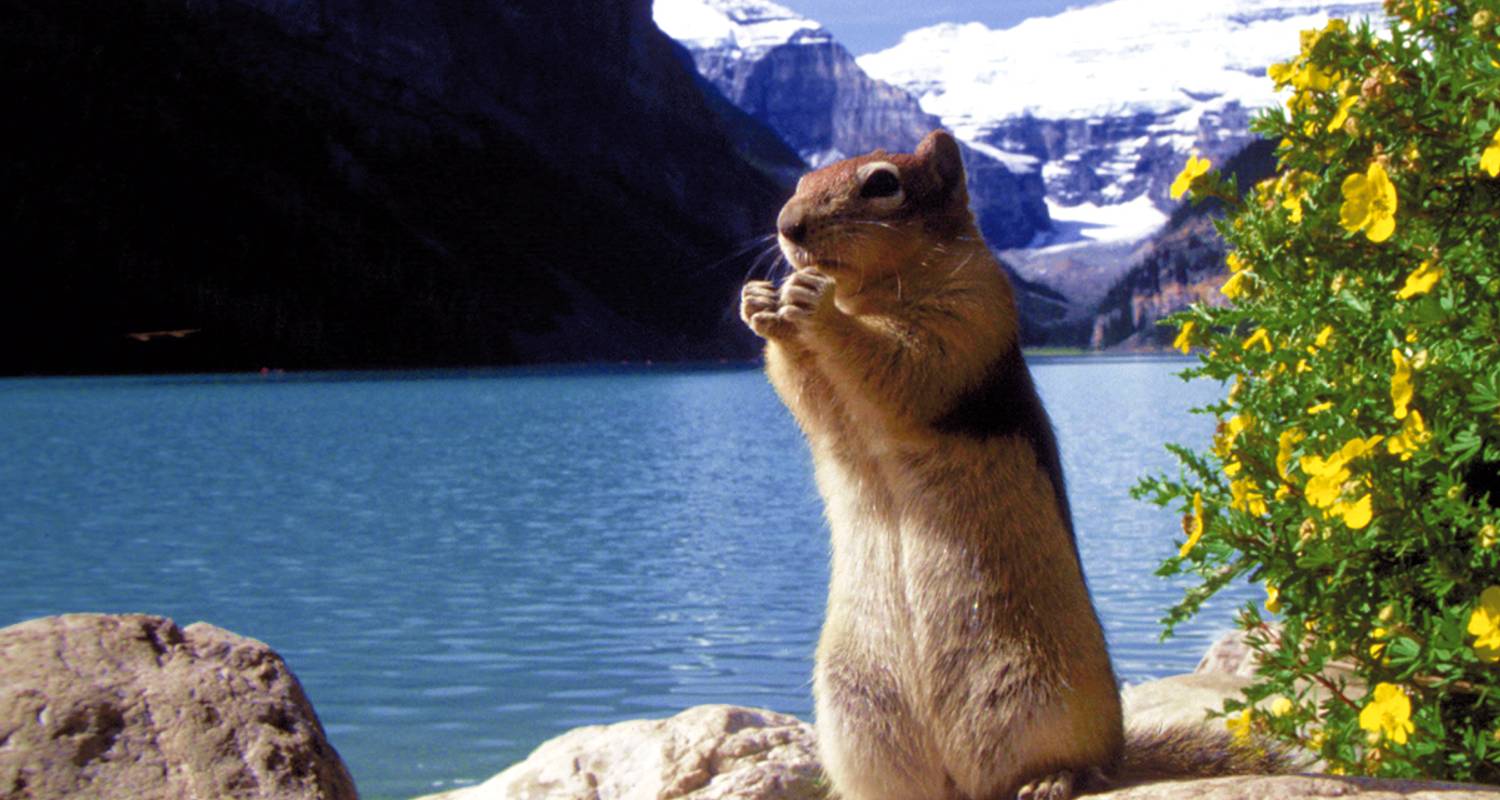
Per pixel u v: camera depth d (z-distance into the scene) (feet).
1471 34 2.10
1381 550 2.04
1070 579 2.00
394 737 3.82
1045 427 2.09
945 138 2.10
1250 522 2.11
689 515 8.66
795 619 5.42
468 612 5.64
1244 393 2.33
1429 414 1.97
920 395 1.95
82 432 15.31
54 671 1.92
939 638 2.00
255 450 13.20
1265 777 1.77
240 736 1.90
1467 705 2.04
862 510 2.06
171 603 5.86
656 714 4.01
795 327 1.97
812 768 2.48
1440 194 2.10
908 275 2.04
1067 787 1.92
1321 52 2.18
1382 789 1.71
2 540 7.68
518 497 9.64
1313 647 2.07
